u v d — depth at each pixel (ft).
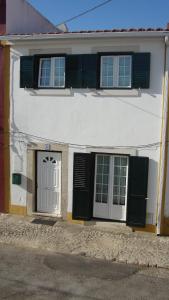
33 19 44.50
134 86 33.83
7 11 37.47
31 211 38.65
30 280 25.23
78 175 36.17
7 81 38.01
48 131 37.29
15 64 37.63
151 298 23.26
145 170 34.06
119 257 29.27
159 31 31.73
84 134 36.04
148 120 33.96
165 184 33.86
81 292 23.77
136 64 33.58
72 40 34.99
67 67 35.73
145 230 34.86
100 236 33.55
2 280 25.11
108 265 28.04
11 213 39.40
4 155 39.01
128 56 34.40
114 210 36.45
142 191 34.27
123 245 31.68
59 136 36.94
